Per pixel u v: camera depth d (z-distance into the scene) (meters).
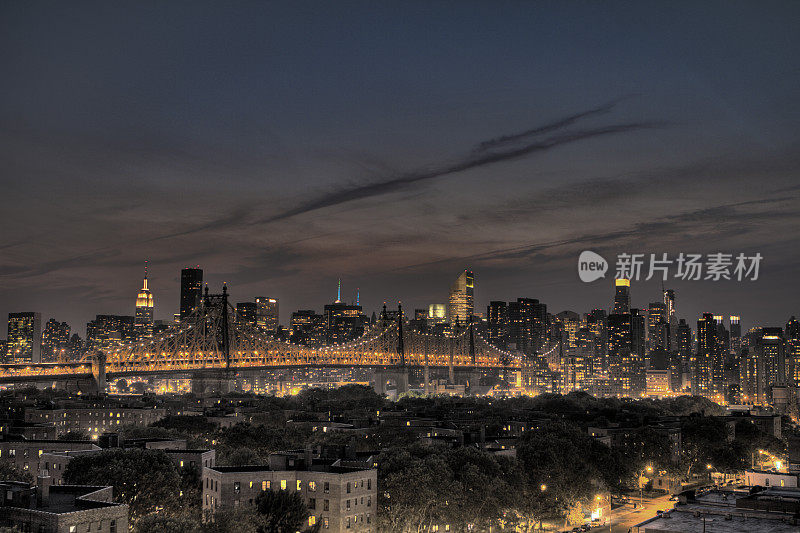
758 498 149.00
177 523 143.75
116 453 190.62
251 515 155.25
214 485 176.25
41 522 128.88
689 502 154.75
